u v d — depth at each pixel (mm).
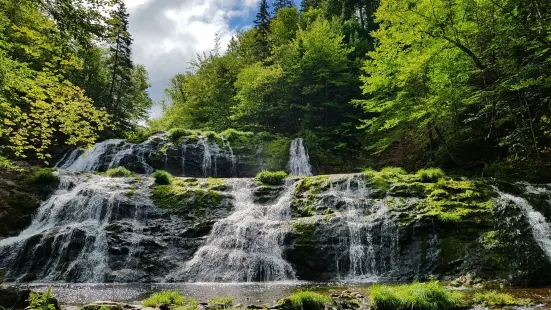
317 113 39406
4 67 10062
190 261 16469
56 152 31562
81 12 8508
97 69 43500
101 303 8148
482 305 9016
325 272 15852
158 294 9867
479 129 25781
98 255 16062
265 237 16953
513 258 13305
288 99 39969
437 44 21625
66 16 8516
